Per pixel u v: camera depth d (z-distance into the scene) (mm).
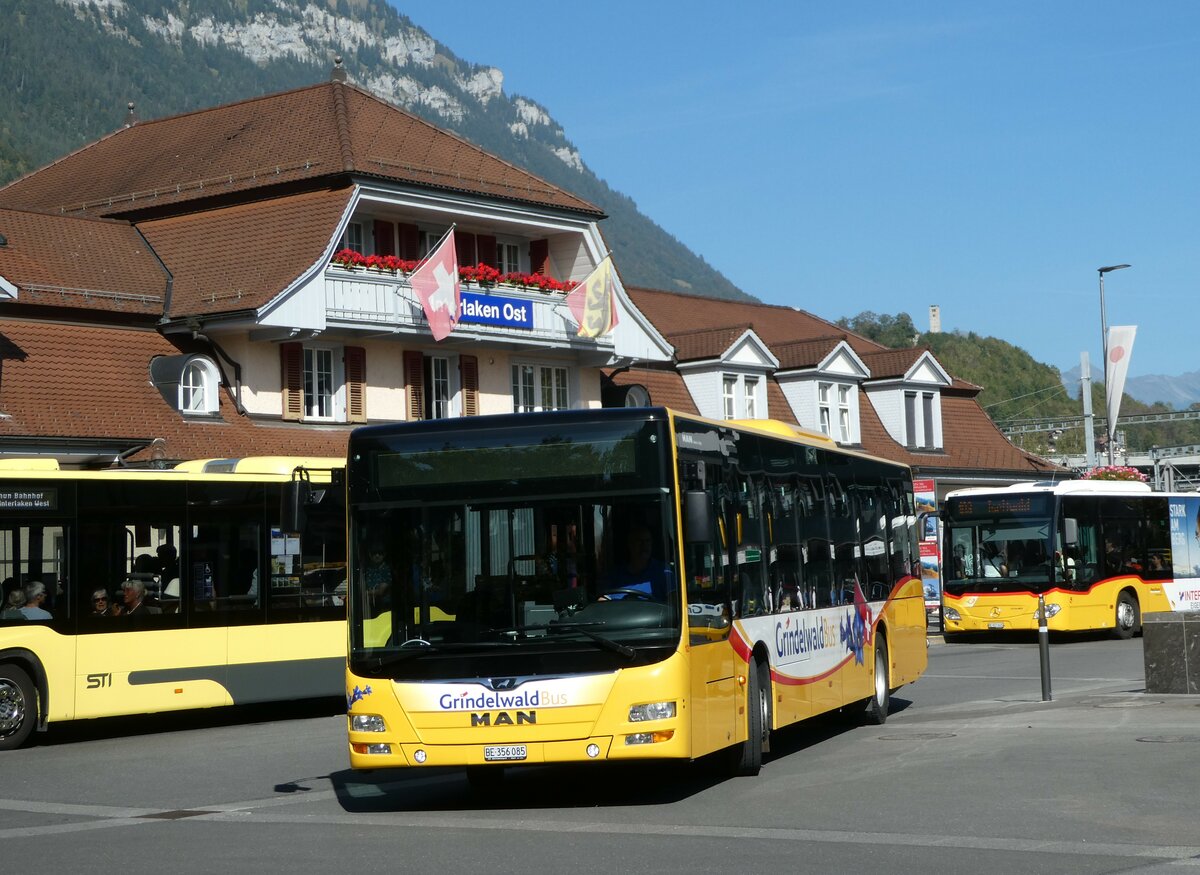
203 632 21844
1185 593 40969
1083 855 10273
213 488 22156
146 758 18609
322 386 38375
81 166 45531
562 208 42906
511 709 12750
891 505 21750
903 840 11039
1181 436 123188
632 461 13086
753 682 14953
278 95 43281
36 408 31828
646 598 12875
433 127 42938
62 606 20516
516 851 10953
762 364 51312
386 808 13719
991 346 139000
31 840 12250
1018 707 20594
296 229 37688
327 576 23406
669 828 11914
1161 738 16750
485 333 40594
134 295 36031
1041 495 37406
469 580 13094
